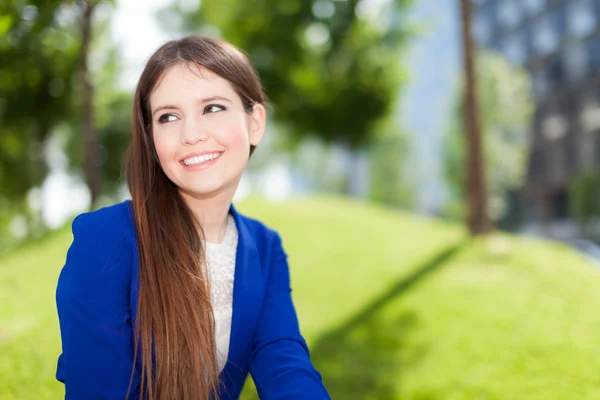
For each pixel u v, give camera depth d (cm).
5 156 1435
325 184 3844
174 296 121
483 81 2095
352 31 1652
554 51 2959
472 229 771
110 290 118
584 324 443
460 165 2261
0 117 1129
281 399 122
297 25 1608
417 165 3253
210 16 1644
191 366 121
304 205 1089
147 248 121
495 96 2080
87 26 770
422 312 501
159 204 128
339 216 991
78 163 1684
